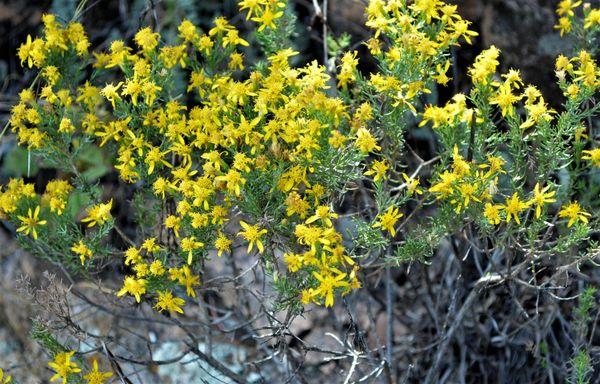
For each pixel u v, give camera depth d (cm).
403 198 274
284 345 306
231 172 259
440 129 269
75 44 303
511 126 274
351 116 298
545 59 358
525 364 352
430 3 268
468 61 374
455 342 358
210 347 334
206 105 287
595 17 295
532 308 354
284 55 278
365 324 377
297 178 262
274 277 265
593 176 322
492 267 319
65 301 297
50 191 296
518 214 280
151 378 361
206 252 284
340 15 397
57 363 277
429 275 381
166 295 276
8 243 388
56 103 294
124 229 388
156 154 280
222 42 303
